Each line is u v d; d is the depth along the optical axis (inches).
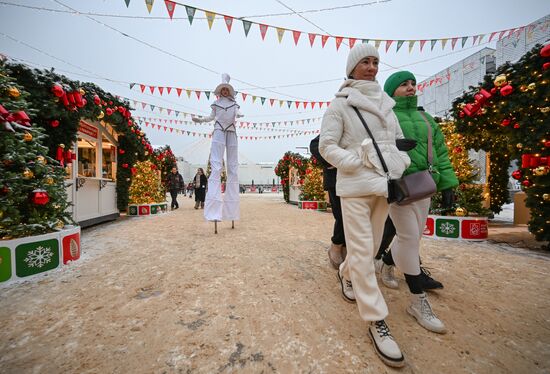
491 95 146.8
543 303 75.2
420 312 63.7
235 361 50.1
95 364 49.2
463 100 180.2
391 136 58.4
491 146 237.0
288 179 525.7
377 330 53.9
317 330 60.9
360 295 53.9
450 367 49.4
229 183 188.7
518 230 195.9
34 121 138.5
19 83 125.3
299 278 93.7
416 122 75.0
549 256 123.6
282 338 57.7
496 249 136.9
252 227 207.3
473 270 103.1
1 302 74.7
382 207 57.6
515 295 80.4
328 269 104.0
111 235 173.3
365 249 54.1
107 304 73.4
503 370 48.8
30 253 95.5
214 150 174.6
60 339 57.0
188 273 98.2
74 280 91.5
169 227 207.2
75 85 147.9
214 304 73.5
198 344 55.4
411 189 53.9
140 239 159.8
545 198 127.6
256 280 91.5
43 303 74.0
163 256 121.0
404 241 64.8
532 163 130.6
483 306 73.3
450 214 169.5
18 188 98.2
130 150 285.0
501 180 271.6
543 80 121.6
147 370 47.7
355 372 47.6
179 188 407.8
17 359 50.4
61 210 118.3
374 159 54.0
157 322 64.0
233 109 177.0
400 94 80.0
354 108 60.0
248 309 70.7
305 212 335.0
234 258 117.7
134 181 314.2
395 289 84.6
